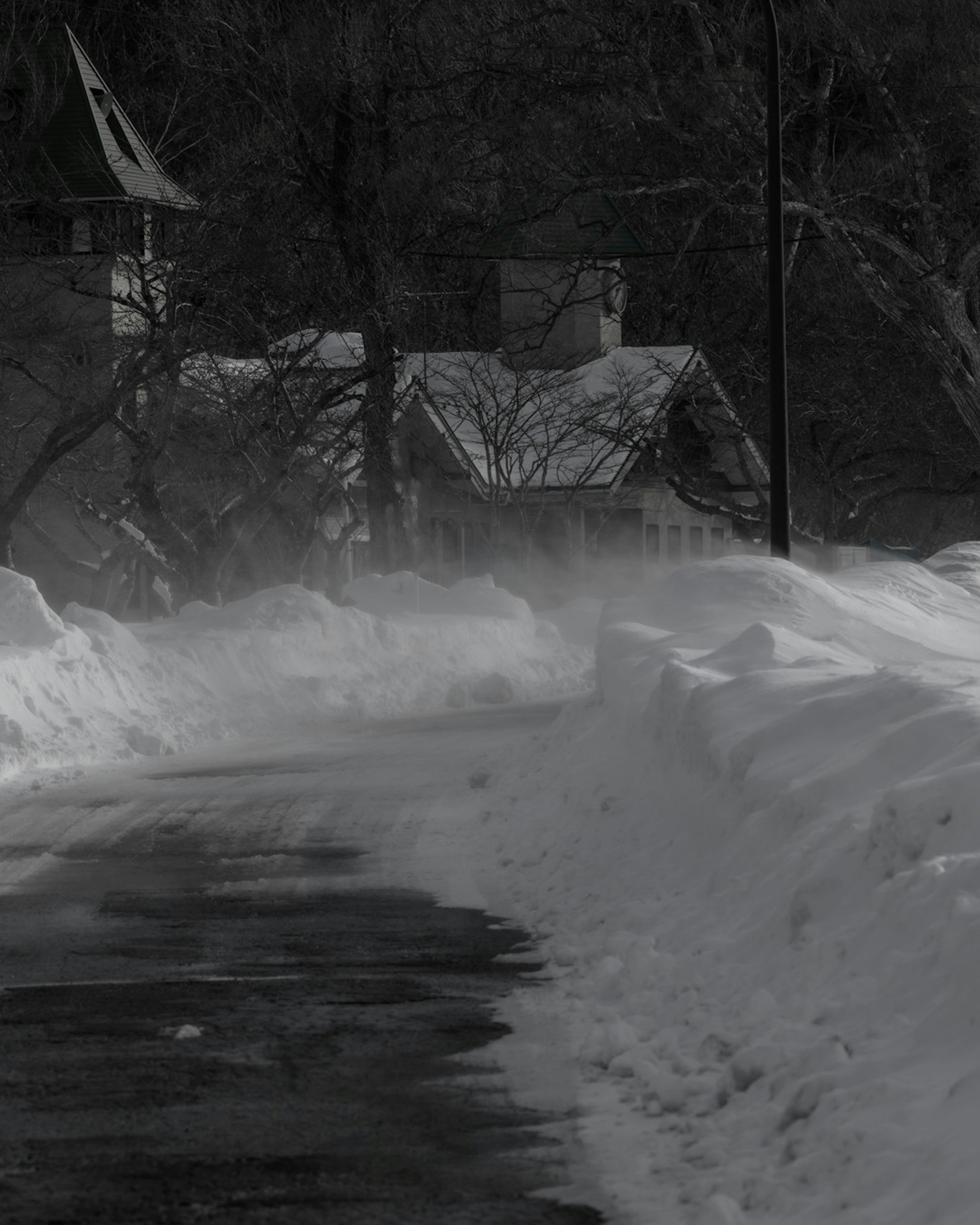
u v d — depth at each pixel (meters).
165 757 32.44
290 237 61.59
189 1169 9.52
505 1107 10.62
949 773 11.91
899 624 33.91
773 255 40.41
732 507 81.56
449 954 15.42
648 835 18.38
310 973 14.70
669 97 61.84
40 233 59.81
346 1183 9.27
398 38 68.00
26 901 18.19
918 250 64.75
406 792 26.45
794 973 11.53
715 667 21.97
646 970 13.12
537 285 80.62
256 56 67.38
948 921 10.18
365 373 58.97
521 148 64.44
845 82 65.88
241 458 59.81
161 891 18.77
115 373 55.91
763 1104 9.75
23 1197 9.08
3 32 69.62
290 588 46.34
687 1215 8.59
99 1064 11.75
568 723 27.83
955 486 83.62
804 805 14.22
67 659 35.41
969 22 56.47
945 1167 7.88
